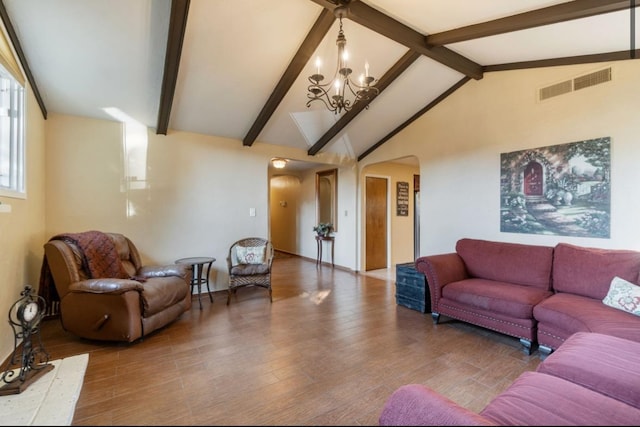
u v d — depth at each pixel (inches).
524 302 103.0
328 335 115.0
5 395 74.7
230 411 70.9
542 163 128.9
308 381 83.6
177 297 125.2
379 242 256.7
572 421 43.7
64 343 107.0
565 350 66.0
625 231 107.2
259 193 189.8
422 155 182.4
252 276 158.9
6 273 95.0
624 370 56.7
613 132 109.9
